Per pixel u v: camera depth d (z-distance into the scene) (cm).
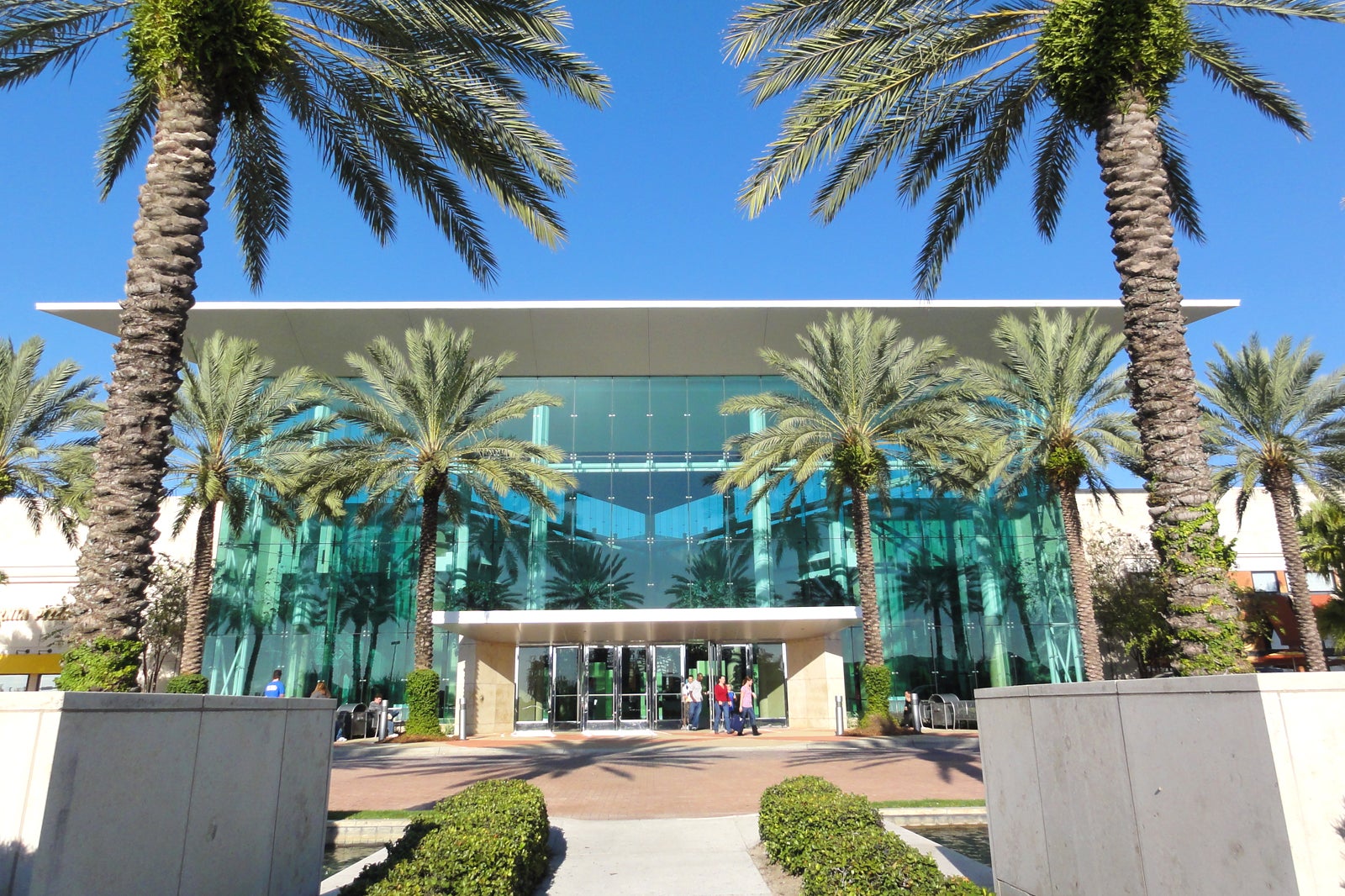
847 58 1014
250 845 520
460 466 2433
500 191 1096
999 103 1115
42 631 3100
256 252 1227
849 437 2259
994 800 624
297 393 2509
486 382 2381
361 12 1002
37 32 946
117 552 645
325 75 1064
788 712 2653
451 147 1072
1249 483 2367
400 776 1499
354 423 2589
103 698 391
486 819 654
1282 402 2423
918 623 2667
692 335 2798
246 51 765
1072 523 2183
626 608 2645
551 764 1661
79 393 2486
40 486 2406
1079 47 777
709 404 2888
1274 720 367
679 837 884
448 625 2289
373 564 2705
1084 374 2225
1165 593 684
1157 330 722
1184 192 1134
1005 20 988
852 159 1135
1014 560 2748
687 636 2614
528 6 995
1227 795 387
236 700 509
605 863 774
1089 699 498
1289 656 2922
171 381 705
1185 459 687
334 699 669
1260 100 1040
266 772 547
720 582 2670
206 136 760
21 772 357
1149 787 441
